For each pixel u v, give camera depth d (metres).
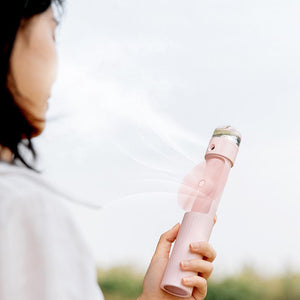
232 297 6.33
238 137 0.89
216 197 0.85
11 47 0.65
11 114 0.66
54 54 0.69
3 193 0.55
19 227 0.54
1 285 0.52
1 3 0.65
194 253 0.80
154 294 0.85
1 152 0.67
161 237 0.93
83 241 0.56
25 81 0.66
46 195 0.56
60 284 0.53
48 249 0.53
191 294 0.81
